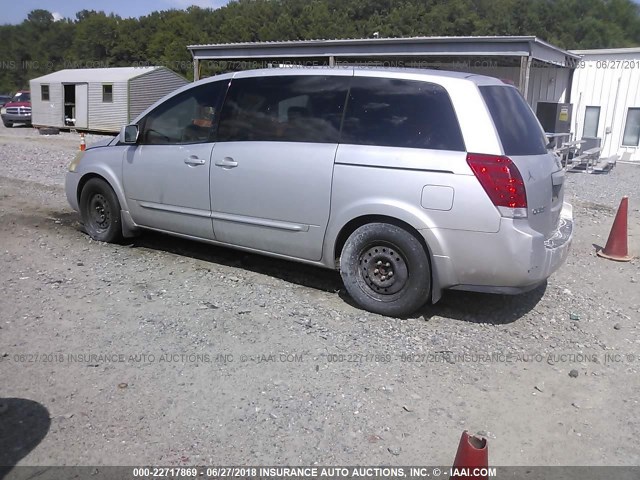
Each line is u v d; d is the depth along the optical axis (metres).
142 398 3.46
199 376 3.71
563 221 5.31
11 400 3.39
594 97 19.27
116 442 3.07
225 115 5.38
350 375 3.78
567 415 3.49
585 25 48.91
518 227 4.21
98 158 6.32
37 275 5.40
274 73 5.18
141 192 5.98
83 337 4.17
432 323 4.65
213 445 3.08
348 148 4.67
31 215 7.91
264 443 3.10
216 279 5.45
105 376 3.67
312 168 4.80
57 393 3.48
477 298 5.22
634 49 18.25
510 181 4.18
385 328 4.48
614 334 4.68
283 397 3.51
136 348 4.04
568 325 4.79
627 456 3.14
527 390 3.74
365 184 4.56
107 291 5.05
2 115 35.12
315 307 4.84
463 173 4.24
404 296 4.56
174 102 5.75
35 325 4.33
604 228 8.64
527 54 13.60
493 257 4.24
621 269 6.56
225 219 5.39
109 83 28.64
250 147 5.15
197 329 4.35
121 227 6.30
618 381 3.91
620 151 19.05
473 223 4.23
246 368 3.82
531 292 5.51
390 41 15.07
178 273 5.59
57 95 30.23
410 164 4.41
